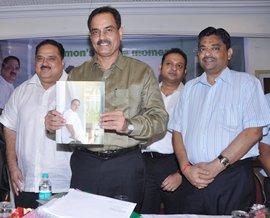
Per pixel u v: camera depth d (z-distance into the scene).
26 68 3.43
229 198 1.70
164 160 2.31
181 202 1.89
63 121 1.36
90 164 1.58
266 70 3.46
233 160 1.65
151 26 3.44
